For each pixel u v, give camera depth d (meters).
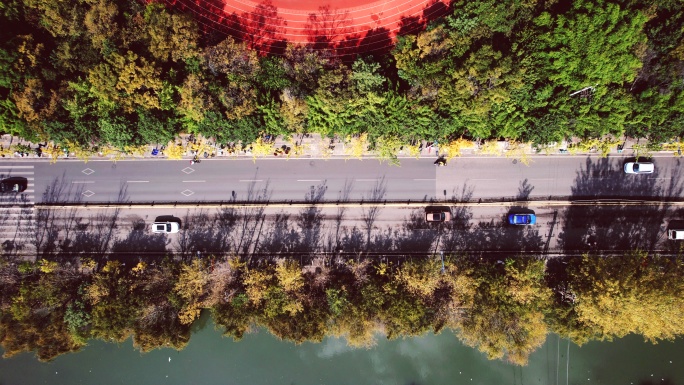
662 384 80.81
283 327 74.12
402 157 81.12
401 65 71.50
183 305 74.31
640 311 69.88
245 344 82.56
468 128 74.19
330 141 80.75
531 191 81.06
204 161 81.25
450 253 80.75
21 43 71.31
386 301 73.88
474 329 72.81
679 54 68.62
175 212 81.69
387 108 71.75
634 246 80.75
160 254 81.38
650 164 78.75
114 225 81.69
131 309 74.19
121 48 71.56
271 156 81.12
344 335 81.00
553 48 69.75
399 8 81.00
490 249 81.06
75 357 81.94
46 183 81.31
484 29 70.50
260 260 81.31
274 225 81.56
